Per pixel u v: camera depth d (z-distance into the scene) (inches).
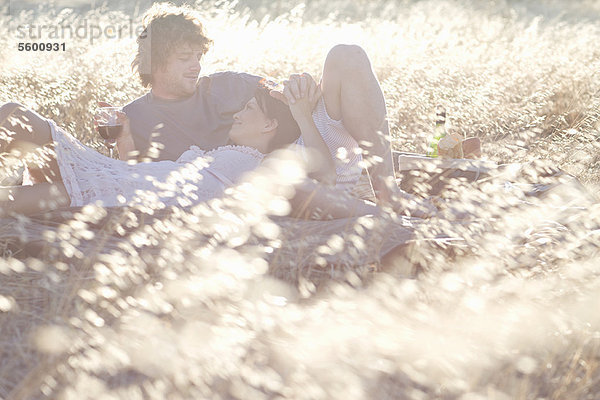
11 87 208.8
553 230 113.3
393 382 81.6
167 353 76.9
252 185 119.0
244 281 98.8
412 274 107.7
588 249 105.4
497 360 82.9
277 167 124.3
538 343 85.4
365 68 131.1
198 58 155.0
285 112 134.8
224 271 92.4
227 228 104.0
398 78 260.1
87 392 71.6
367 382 76.9
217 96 158.6
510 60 311.1
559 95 256.2
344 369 76.2
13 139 120.8
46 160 124.5
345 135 136.5
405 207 126.7
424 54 318.7
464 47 342.6
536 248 107.4
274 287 100.0
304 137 133.1
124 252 105.6
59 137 123.6
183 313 91.3
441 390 78.7
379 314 85.4
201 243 106.3
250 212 110.9
